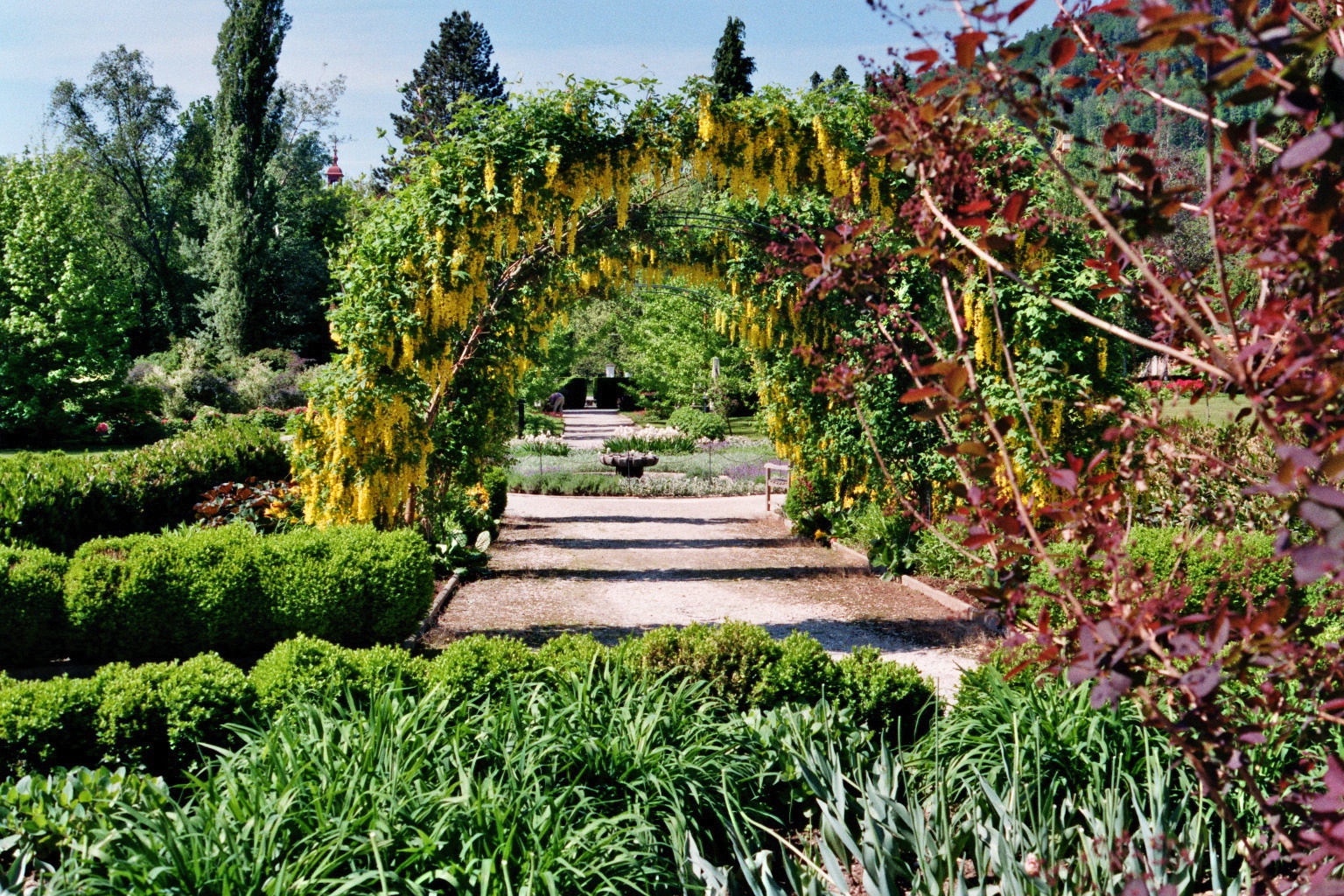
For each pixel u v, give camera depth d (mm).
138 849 2893
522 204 8219
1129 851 2779
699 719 4211
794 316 10391
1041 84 1583
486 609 9062
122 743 4219
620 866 3137
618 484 20172
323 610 6762
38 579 6301
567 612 8953
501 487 15086
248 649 6855
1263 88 1278
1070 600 1670
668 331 28906
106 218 40031
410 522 10008
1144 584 1760
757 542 13500
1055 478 1713
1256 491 1241
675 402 32625
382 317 8305
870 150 1935
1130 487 1896
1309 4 1603
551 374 33875
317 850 2883
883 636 7836
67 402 26281
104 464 9727
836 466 12039
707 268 11125
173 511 10594
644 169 8539
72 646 6438
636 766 3686
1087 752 3777
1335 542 1118
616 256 10695
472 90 42469
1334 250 1323
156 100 40906
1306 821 1687
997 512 1885
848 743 4121
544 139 8016
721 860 3674
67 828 3279
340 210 42125
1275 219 1440
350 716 3912
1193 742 1658
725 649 4949
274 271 38688
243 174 36312
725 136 8398
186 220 42094
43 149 29188
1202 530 1945
